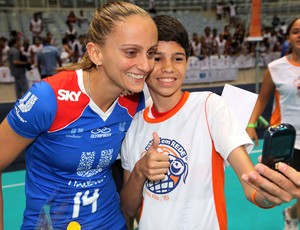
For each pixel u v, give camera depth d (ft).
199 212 4.88
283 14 58.08
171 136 5.06
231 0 56.65
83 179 5.12
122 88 4.68
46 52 30.22
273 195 3.32
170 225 4.95
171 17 5.08
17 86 33.35
